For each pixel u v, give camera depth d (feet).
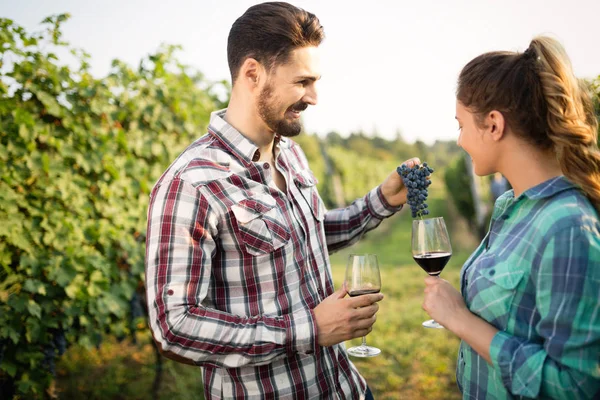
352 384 5.96
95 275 10.99
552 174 4.35
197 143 5.62
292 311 5.42
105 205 11.57
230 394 5.36
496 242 4.58
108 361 15.57
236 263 5.30
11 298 9.82
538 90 4.20
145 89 12.80
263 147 5.78
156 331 4.93
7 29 10.06
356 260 5.61
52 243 10.28
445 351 15.46
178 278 4.89
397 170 6.23
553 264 3.86
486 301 4.36
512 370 4.00
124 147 11.98
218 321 4.92
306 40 5.28
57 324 10.56
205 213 5.06
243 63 5.39
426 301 4.63
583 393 3.76
